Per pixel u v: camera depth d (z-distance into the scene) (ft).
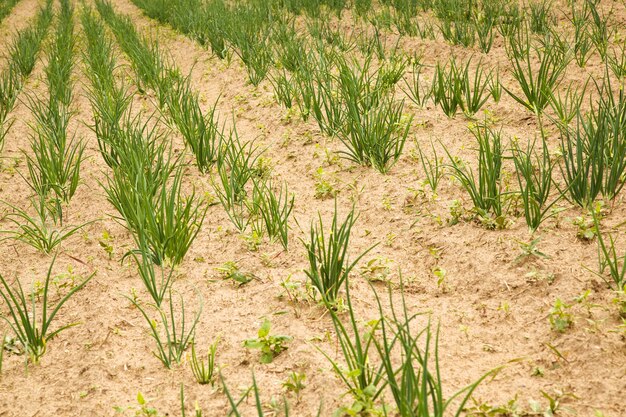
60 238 12.69
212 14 30.55
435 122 16.37
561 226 10.94
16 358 9.12
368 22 28.04
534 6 22.54
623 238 10.28
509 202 11.90
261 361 8.52
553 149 13.89
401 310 9.58
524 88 15.67
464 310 9.45
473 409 7.12
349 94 16.02
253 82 21.36
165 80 20.85
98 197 14.75
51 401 8.21
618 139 11.95
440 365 8.19
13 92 22.38
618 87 16.51
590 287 9.27
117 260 11.92
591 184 11.16
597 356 7.86
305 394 7.82
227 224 12.92
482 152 11.50
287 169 15.42
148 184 13.19
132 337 9.48
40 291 10.75
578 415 6.99
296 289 10.11
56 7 47.26
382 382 7.83
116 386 8.40
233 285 10.72
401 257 11.12
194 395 8.05
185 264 11.57
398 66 21.18
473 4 25.85
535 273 9.70
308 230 12.34
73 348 9.30
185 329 9.59
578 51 19.88
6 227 13.65
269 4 31.63
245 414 7.61
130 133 15.98
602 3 24.03
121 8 45.24
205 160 15.39
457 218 11.70
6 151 18.02
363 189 13.69
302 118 17.98
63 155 16.60
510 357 8.25
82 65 26.99
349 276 10.52
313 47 23.56
